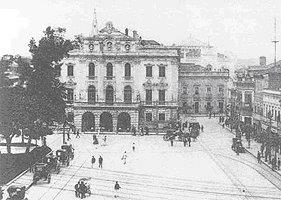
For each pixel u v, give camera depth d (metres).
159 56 103.00
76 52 102.62
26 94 72.00
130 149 81.62
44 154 70.50
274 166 65.12
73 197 49.12
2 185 52.97
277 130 81.81
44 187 53.50
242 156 76.44
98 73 103.06
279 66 98.75
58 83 78.81
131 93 103.56
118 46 102.94
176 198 49.28
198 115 136.12
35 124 70.12
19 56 77.38
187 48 171.38
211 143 89.69
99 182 56.62
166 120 104.50
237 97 112.94
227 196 50.41
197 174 61.78
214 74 136.38
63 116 80.19
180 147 84.50
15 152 74.94
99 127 102.44
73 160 70.94
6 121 66.06
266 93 91.56
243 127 99.75
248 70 115.50
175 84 103.94
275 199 49.31
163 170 64.06
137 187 54.22
